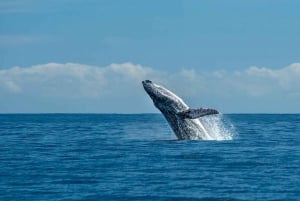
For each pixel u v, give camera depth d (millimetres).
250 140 158000
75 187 76875
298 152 120750
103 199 68812
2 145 152750
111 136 198500
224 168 94438
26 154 123562
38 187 77000
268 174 87500
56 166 99750
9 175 88625
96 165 100250
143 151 123000
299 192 72250
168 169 93438
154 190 74312
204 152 117125
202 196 70250
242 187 76062
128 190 74375
